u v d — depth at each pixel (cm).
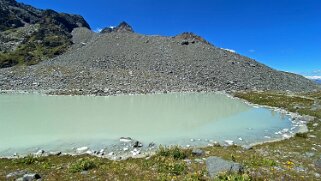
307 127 3169
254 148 2212
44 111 4034
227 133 2897
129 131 2873
